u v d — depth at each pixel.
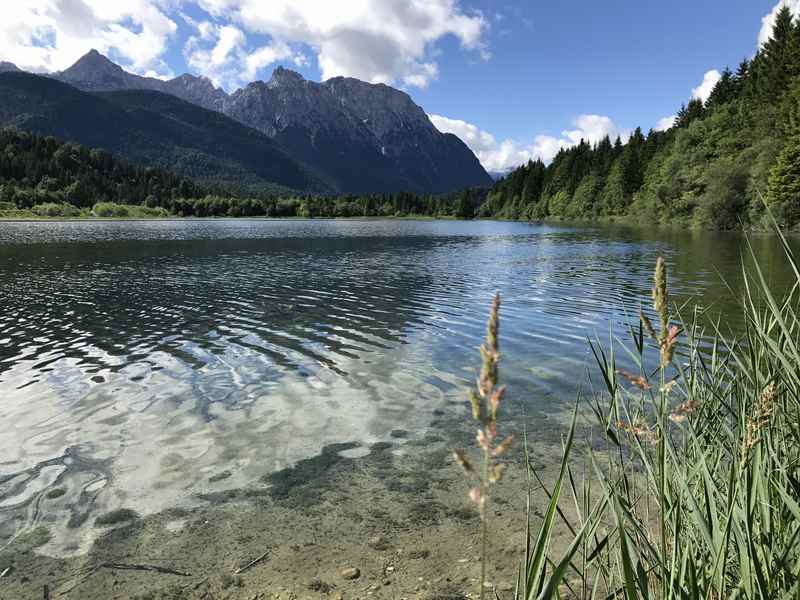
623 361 10.09
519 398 8.22
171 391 8.62
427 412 7.75
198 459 6.29
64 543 4.70
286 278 23.33
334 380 9.18
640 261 30.27
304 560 4.44
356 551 4.57
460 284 21.47
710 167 63.59
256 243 47.88
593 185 118.31
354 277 23.73
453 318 14.58
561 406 7.88
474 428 7.16
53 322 14.02
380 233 70.81
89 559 4.47
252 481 5.77
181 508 5.26
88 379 9.23
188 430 7.11
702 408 3.30
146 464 6.16
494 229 83.62
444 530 4.87
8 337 12.34
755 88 69.94
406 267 28.12
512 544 4.62
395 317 14.73
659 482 2.19
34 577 4.25
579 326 13.38
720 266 26.08
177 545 4.66
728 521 1.95
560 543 4.59
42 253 35.78
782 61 62.25
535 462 6.15
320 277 23.67
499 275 24.45
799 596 1.83
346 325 13.70
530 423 7.29
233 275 24.31
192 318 14.56
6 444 6.67
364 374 9.52
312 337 12.35
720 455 3.06
